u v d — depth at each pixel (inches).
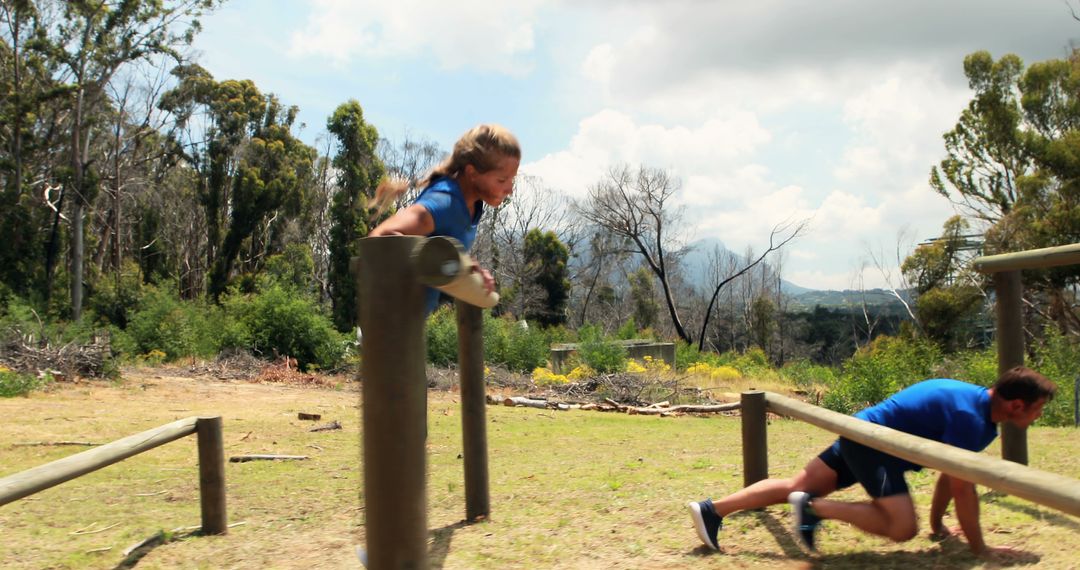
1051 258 164.1
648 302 2583.7
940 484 143.3
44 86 1380.4
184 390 629.9
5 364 600.7
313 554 156.5
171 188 2095.2
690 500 181.6
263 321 901.8
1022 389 128.2
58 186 1524.4
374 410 77.7
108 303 1294.3
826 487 141.8
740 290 2844.5
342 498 224.2
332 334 909.2
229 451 346.9
